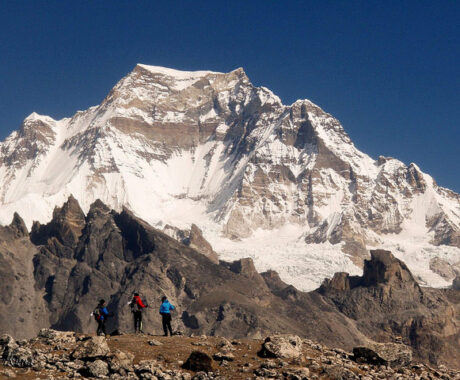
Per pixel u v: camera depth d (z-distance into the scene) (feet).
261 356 264.52
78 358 246.47
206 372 246.68
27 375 234.38
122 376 236.63
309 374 248.52
